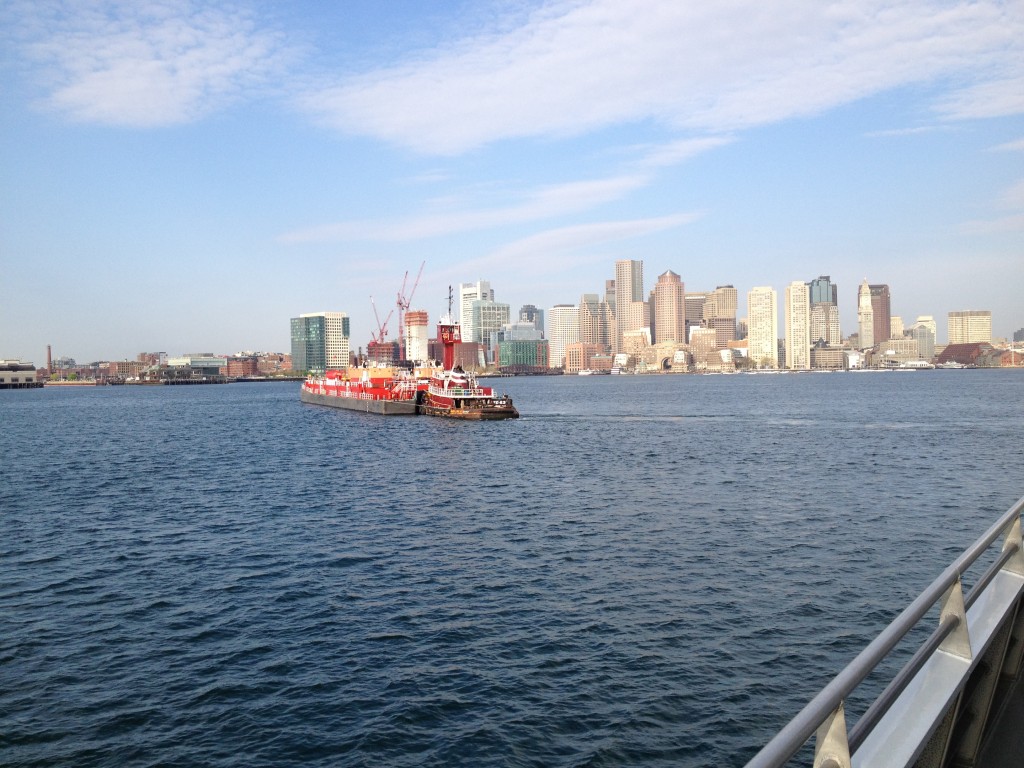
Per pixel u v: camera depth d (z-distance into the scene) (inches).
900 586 1364.4
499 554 1638.8
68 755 829.2
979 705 324.5
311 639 1150.3
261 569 1552.7
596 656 1067.3
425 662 1057.5
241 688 984.9
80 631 1197.7
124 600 1357.0
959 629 289.3
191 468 3326.8
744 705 919.7
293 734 868.6
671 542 1720.0
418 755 823.1
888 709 263.1
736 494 2383.1
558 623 1198.9
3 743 853.8
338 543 1776.6
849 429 4832.7
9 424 6673.2
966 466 3009.4
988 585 354.3
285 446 4274.1
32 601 1357.0
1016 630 376.2
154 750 838.5
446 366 6953.7
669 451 3695.9
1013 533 367.9
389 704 935.7
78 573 1545.3
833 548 1646.2
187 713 920.9
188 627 1211.2
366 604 1311.5
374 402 6963.6
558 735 860.0
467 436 4704.7
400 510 2208.4
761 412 6766.7
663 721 885.8
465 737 856.9
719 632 1148.5
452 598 1334.9
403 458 3580.2
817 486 2532.0
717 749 826.8
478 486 2652.6
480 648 1103.6
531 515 2086.6
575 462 3312.0
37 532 1967.3
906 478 2701.8
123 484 2859.3
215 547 1760.6
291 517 2126.0
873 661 206.7
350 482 2815.0
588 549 1667.1
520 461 3383.4
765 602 1282.0
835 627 1163.3
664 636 1136.2
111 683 1003.9
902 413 6259.8
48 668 1052.5
